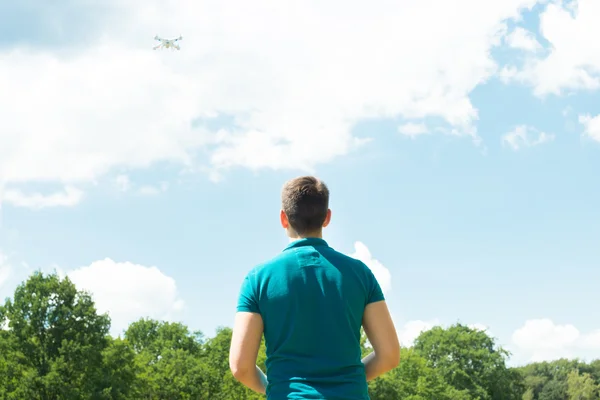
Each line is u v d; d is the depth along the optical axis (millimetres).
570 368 166625
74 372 48969
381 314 3418
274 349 3271
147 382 60094
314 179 3676
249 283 3395
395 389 68375
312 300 3266
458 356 87125
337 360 3203
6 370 47500
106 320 51719
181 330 77188
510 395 85562
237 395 63156
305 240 3484
